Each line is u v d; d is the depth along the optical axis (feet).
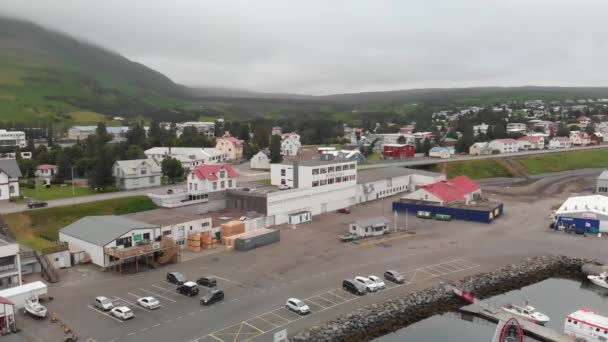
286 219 328.29
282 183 378.12
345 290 199.41
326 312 177.27
